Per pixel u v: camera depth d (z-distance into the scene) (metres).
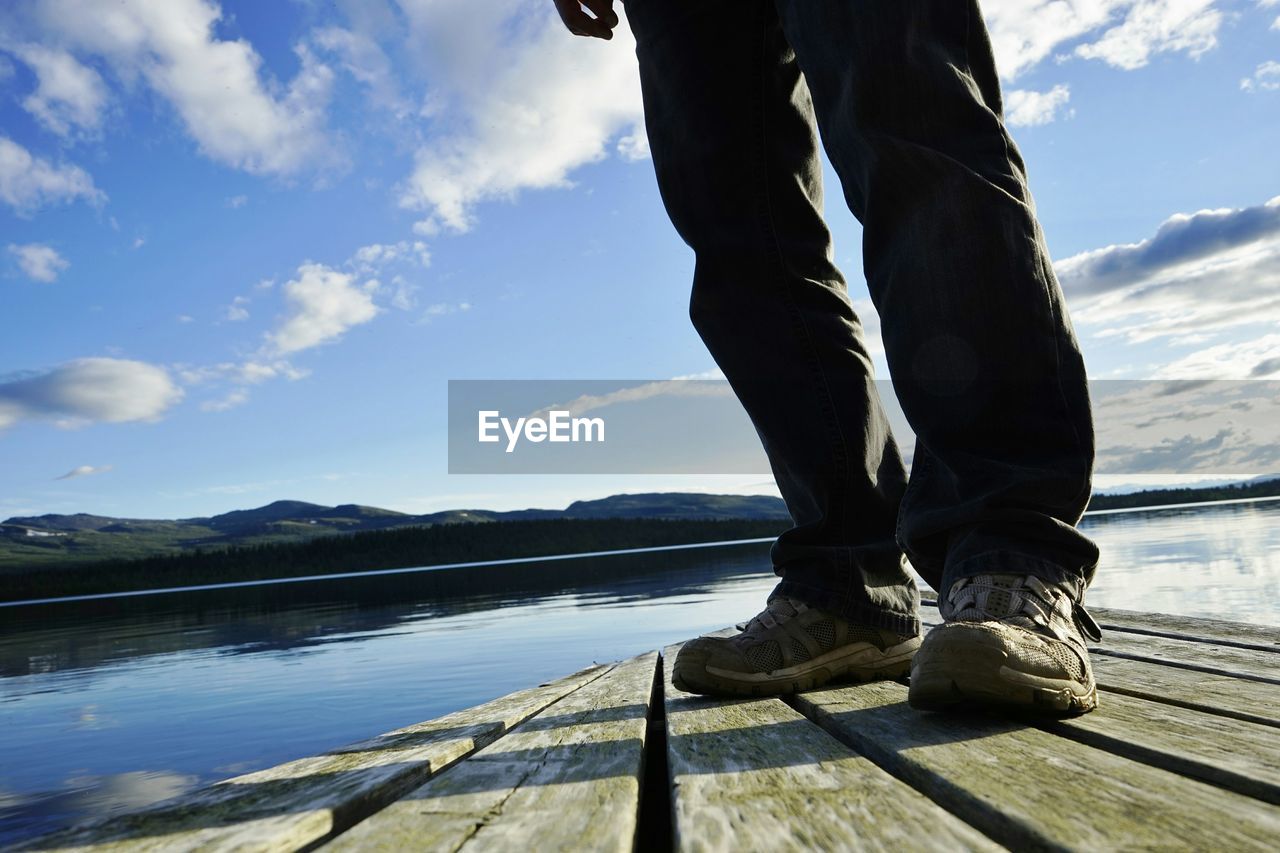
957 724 0.57
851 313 0.91
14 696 3.03
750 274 0.90
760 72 0.91
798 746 0.56
